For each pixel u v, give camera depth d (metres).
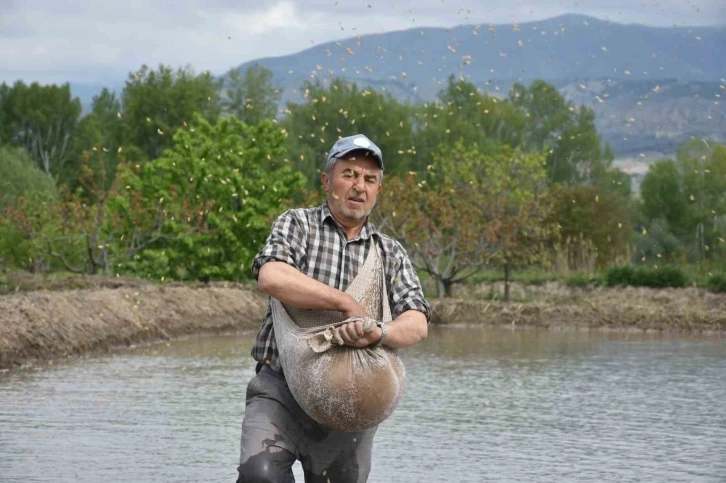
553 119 99.88
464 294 37.50
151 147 88.94
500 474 10.21
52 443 11.19
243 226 34.62
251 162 35.97
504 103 97.62
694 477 10.18
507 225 35.62
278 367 6.71
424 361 20.77
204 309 27.20
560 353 22.53
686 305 32.19
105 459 10.43
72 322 21.05
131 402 14.22
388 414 6.50
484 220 36.53
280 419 6.58
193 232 34.44
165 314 25.48
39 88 104.31
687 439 12.24
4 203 50.16
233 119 36.50
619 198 53.84
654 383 17.36
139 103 88.38
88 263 35.88
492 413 14.05
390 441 11.90
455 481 9.88
